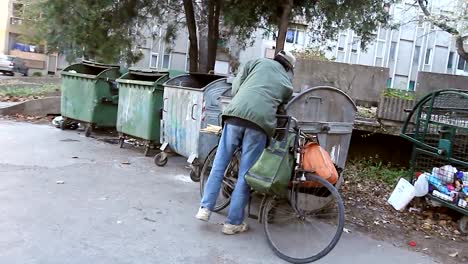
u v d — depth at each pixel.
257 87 4.45
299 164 4.45
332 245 4.04
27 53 43.72
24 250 3.80
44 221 4.46
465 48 13.75
